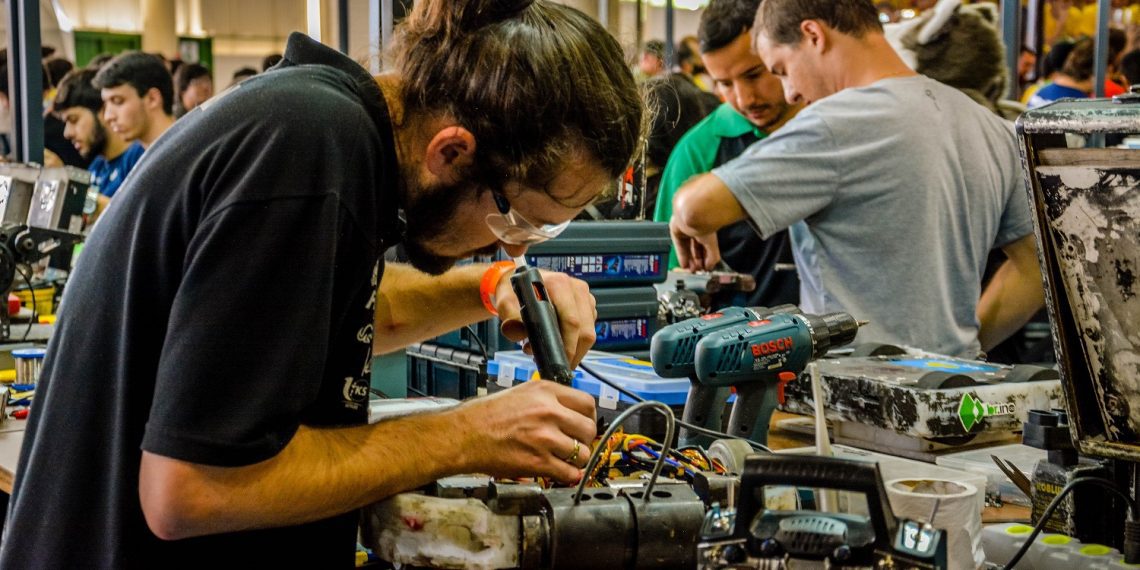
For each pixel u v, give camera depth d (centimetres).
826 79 235
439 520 100
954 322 232
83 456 101
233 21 660
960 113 228
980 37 297
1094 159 101
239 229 91
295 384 93
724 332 137
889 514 79
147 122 436
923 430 157
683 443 143
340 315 102
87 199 315
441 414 109
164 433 90
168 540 100
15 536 104
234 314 90
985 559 123
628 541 103
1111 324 107
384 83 106
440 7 103
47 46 481
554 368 118
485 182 104
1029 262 249
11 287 264
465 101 100
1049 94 456
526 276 122
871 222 223
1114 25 505
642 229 203
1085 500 121
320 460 99
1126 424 111
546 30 102
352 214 97
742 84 323
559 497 105
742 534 82
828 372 173
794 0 233
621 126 104
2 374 240
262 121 94
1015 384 165
